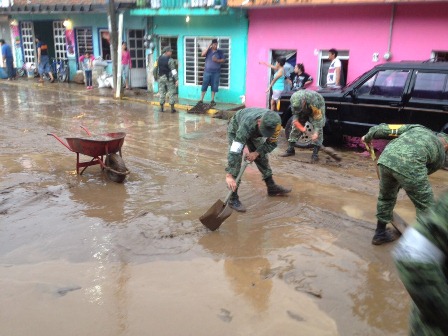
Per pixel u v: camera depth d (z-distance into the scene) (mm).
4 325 3330
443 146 4250
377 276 4098
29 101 14750
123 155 8227
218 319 3426
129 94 15727
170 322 3379
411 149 4090
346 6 10727
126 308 3549
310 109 7469
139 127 10797
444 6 9391
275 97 11453
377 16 10320
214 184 6570
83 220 5246
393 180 4332
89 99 15266
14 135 9695
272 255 4477
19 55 22281
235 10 12539
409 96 7742
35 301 3625
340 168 7496
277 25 12109
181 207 5672
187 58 14641
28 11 18969
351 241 4785
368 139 4652
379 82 8070
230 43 13305
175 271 4129
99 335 3230
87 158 7871
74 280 3949
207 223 4891
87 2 17531
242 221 5293
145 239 4770
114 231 4957
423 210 4062
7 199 5848
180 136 9844
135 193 6184
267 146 5371
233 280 3996
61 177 6832
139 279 3982
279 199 6000
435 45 9703
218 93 14016
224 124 11164
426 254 1567
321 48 11398
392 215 4648
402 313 3551
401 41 10133
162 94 13039
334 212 5562
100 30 17797
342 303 3670
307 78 11320
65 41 20000
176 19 14508
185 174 7066
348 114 8406
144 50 17031
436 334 1652
